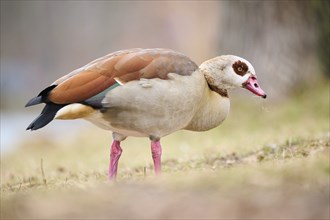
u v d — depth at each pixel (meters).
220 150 14.26
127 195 8.50
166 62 10.45
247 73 11.58
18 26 66.19
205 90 11.06
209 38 42.12
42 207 8.30
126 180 10.12
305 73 20.80
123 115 10.34
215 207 7.91
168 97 10.32
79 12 62.16
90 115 10.35
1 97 51.72
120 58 10.45
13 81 60.69
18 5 65.25
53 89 10.23
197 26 44.16
